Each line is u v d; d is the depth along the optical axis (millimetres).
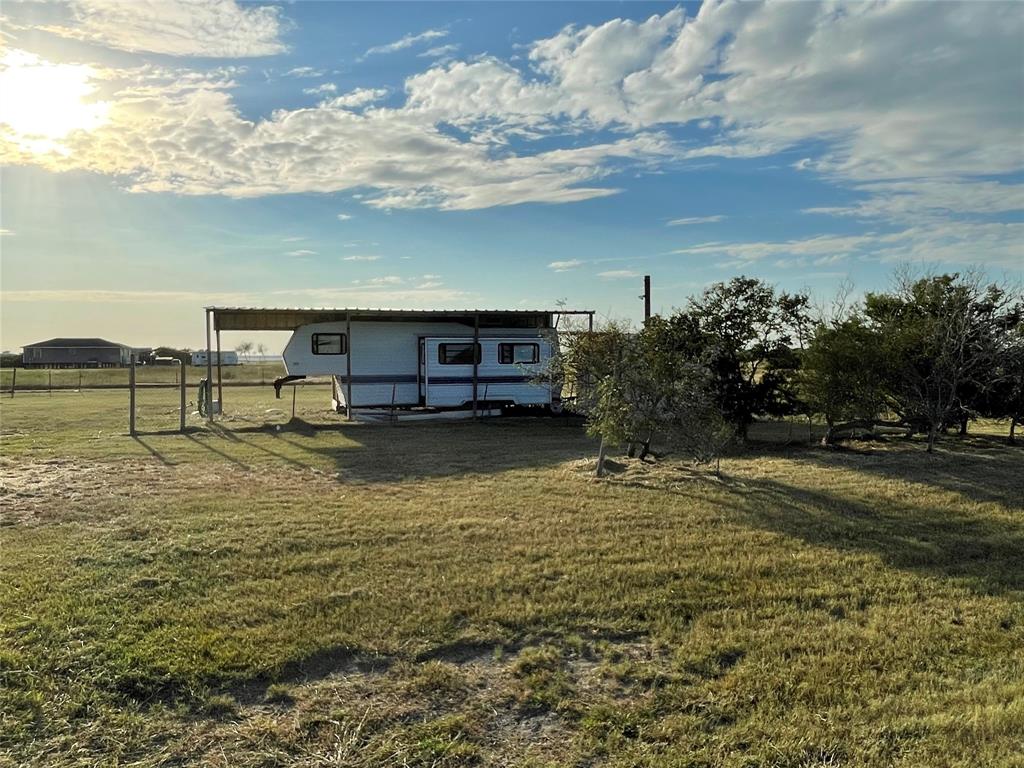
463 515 7508
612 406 9617
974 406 13141
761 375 13398
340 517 7398
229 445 13695
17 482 9523
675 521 7258
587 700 3656
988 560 6031
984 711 3506
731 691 3730
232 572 5547
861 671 3959
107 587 5160
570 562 5840
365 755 3156
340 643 4234
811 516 7488
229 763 3102
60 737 3281
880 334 12820
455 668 4004
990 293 12664
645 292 18219
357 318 18828
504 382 19266
